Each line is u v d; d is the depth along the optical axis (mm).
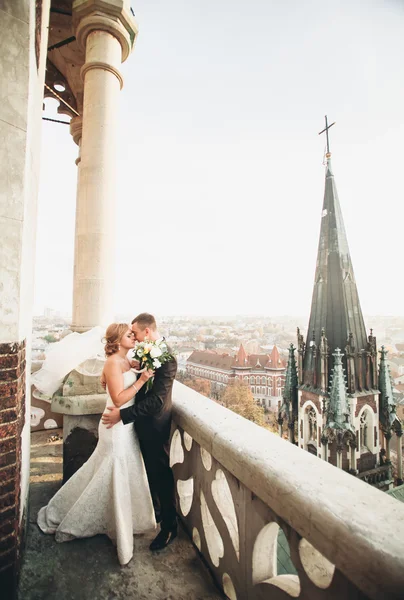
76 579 2162
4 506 1825
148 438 2367
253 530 1652
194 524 2457
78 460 3105
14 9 1797
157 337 2490
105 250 3281
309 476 1385
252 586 1657
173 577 2188
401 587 879
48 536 2549
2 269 1774
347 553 1026
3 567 1826
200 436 2141
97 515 2486
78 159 4645
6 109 1772
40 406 4852
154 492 2719
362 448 33750
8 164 1782
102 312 3275
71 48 4363
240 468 1663
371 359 35375
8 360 1802
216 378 97625
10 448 1828
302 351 37250
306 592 1296
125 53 3609
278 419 38688
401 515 1110
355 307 36406
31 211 2164
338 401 32969
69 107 4688
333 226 37719
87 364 3141
